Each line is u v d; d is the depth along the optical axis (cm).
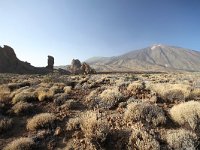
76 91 1686
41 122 927
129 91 1498
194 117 789
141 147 675
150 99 1177
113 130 811
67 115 1052
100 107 1151
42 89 1672
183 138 679
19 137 877
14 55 11056
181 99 1183
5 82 3088
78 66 11875
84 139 774
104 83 2306
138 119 884
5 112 1156
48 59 12519
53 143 800
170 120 884
